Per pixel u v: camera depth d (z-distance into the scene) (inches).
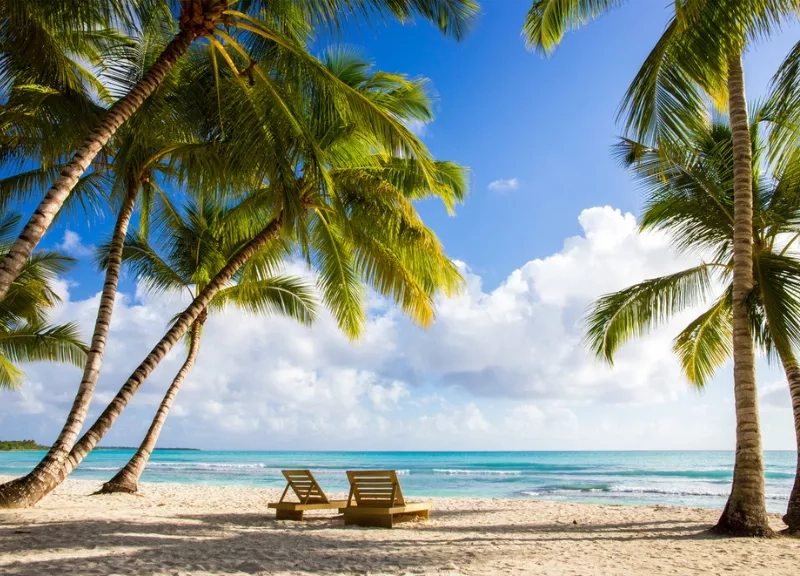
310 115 459.8
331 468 2085.4
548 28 385.4
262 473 1632.6
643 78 309.0
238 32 367.2
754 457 332.2
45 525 302.2
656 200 415.8
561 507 537.0
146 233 556.4
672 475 1539.1
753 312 331.6
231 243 586.2
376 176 482.0
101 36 454.9
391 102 499.5
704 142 407.2
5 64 343.3
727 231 392.8
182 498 567.2
